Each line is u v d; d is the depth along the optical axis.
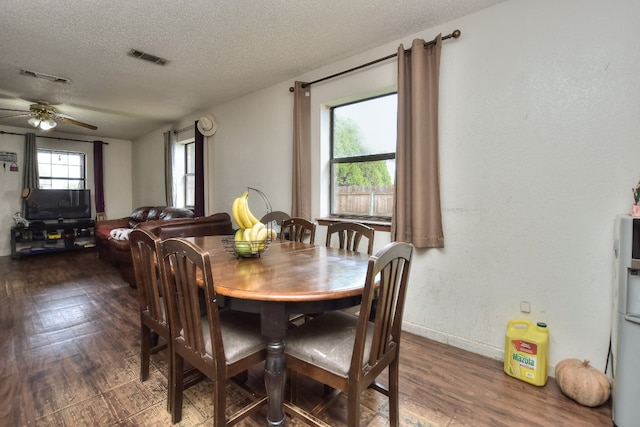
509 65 2.06
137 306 3.14
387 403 1.69
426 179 2.36
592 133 1.80
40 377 1.92
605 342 1.79
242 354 1.36
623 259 1.49
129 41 2.63
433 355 2.21
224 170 4.44
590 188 1.82
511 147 2.07
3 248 5.69
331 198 3.28
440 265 2.39
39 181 6.05
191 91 3.89
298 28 2.43
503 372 2.00
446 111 2.33
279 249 2.10
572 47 1.85
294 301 1.24
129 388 1.81
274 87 3.67
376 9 2.18
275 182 3.72
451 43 2.30
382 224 2.70
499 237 2.14
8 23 2.33
